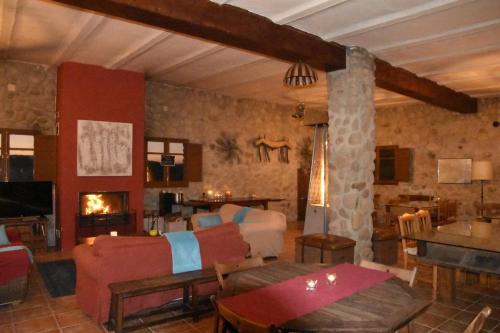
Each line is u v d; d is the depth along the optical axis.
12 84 6.17
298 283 2.38
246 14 3.95
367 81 5.11
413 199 9.11
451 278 3.96
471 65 5.79
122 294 2.96
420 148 9.14
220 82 7.50
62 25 4.60
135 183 6.74
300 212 9.94
